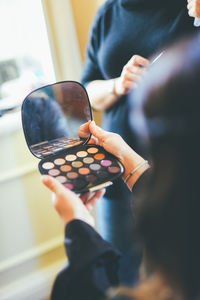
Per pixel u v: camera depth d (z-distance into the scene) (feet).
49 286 4.73
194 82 1.26
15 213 4.34
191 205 1.36
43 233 4.63
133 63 3.01
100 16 3.26
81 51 3.88
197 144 1.32
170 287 1.48
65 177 2.28
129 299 1.58
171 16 2.74
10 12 4.30
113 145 2.46
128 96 3.12
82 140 2.58
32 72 4.49
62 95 2.40
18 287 4.59
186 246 1.39
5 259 4.48
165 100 1.33
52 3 3.63
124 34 3.09
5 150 4.04
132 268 2.12
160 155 1.43
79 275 1.64
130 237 3.29
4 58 4.48
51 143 2.48
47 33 3.77
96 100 3.47
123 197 3.42
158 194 1.45
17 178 4.20
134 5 2.89
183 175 1.36
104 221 3.71
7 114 4.15
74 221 1.84
